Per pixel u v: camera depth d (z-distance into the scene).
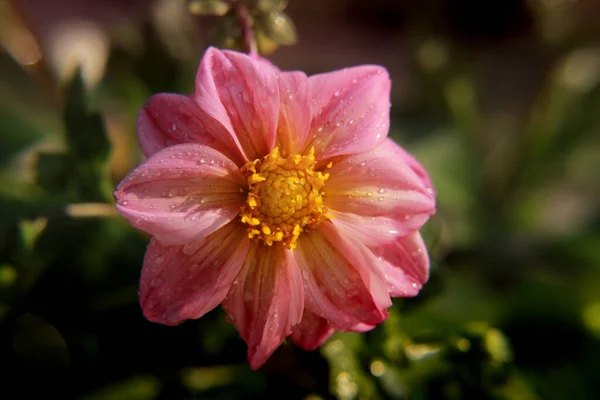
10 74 0.58
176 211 0.39
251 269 0.40
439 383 0.47
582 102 0.60
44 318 0.47
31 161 0.47
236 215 0.40
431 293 0.46
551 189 0.65
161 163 0.38
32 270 0.48
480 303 0.54
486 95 0.68
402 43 0.74
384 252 0.40
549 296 0.53
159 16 0.53
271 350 0.39
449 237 0.53
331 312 0.40
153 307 0.39
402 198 0.40
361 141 0.40
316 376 0.45
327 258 0.40
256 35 0.43
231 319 0.40
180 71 0.53
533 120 0.59
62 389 0.48
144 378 0.49
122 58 0.53
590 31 0.57
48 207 0.50
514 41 0.63
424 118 0.60
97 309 0.47
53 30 0.66
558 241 0.58
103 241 0.49
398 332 0.46
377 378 0.46
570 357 0.52
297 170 0.40
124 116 0.57
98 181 0.46
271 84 0.39
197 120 0.40
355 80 0.40
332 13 0.76
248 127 0.40
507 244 0.58
